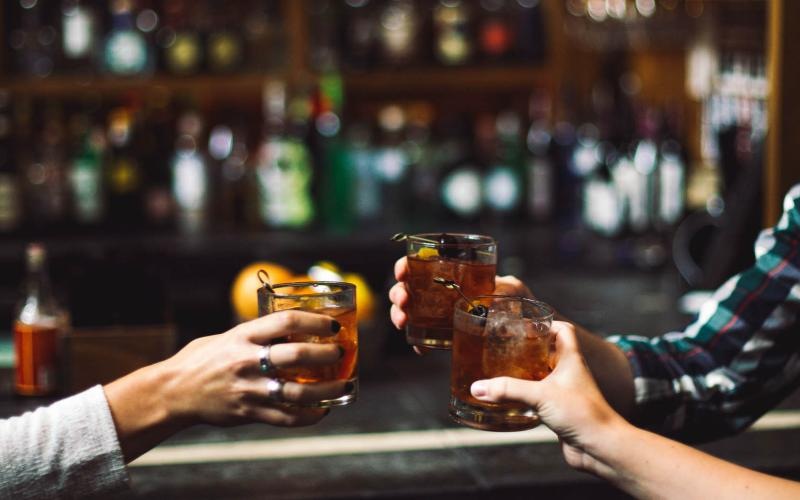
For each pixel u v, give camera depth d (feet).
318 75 9.78
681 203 9.33
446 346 3.87
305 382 3.35
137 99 9.87
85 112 10.39
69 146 10.07
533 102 10.77
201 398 3.43
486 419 3.50
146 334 5.55
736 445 4.81
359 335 6.24
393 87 10.87
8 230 9.70
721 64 9.37
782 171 6.15
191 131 9.97
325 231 9.89
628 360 4.27
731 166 7.97
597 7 10.01
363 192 9.98
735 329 4.31
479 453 4.78
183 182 9.71
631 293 8.60
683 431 4.33
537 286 8.93
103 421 3.48
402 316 4.14
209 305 8.24
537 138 10.31
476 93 10.91
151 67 9.83
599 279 9.20
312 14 9.94
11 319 8.39
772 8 6.07
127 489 3.54
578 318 7.62
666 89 10.98
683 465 3.11
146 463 4.66
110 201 9.89
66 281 5.95
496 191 10.05
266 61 9.96
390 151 10.02
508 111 10.93
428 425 5.21
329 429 5.15
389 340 6.69
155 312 5.59
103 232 9.80
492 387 3.26
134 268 5.61
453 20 9.93
